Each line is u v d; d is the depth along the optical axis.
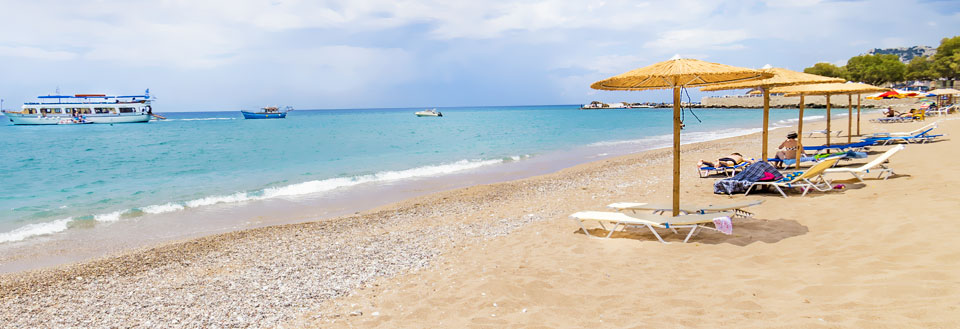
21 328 5.15
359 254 7.47
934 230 5.87
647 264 5.86
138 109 83.69
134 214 11.91
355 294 5.65
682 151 22.92
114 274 7.10
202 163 23.34
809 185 9.21
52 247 9.15
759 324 3.82
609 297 4.85
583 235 7.63
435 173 18.50
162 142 38.78
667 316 4.21
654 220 6.95
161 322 5.08
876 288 4.26
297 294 5.75
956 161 11.18
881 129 26.66
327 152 28.27
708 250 6.21
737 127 45.28
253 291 5.95
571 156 24.00
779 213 7.94
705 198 10.08
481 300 5.05
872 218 6.90
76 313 5.53
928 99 67.25
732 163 13.22
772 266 5.36
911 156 12.97
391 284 5.93
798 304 4.15
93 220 11.29
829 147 16.25
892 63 89.50
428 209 11.38
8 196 14.79
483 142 33.97
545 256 6.61
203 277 6.70
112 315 5.39
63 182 17.75
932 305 3.72
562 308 4.67
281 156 26.27
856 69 95.81
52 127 72.38
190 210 12.32
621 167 17.58
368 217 10.69
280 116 100.31
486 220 9.68
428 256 7.15
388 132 48.94
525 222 9.15
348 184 16.02
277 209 12.34
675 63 6.39
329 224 10.07
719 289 4.76
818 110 84.38
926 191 8.15
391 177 17.55
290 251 7.90
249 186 16.17
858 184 9.66
